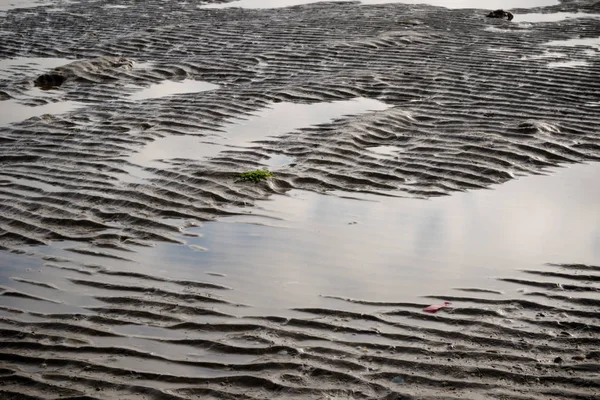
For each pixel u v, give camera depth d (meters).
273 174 8.97
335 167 9.24
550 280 6.43
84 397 4.91
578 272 6.56
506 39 16.98
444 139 10.11
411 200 8.34
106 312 6.04
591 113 11.30
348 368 5.19
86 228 7.69
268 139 10.43
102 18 21.64
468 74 13.68
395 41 16.52
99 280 6.58
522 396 4.83
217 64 15.20
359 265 6.80
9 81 14.48
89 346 5.53
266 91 12.94
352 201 8.34
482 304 6.04
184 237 7.46
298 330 5.70
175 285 6.47
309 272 6.69
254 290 6.37
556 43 16.58
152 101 12.62
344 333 5.64
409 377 5.07
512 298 6.13
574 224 7.63
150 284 6.50
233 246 7.24
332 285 6.43
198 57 15.84
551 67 14.13
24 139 10.65
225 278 6.59
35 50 17.39
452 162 9.30
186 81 14.30
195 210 8.09
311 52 15.77
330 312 5.96
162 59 15.95
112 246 7.28
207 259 6.98
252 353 5.40
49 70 15.41
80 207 8.17
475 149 9.67
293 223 7.76
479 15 20.72
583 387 4.90
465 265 6.75
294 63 15.05
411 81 13.29
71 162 9.62
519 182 8.82
